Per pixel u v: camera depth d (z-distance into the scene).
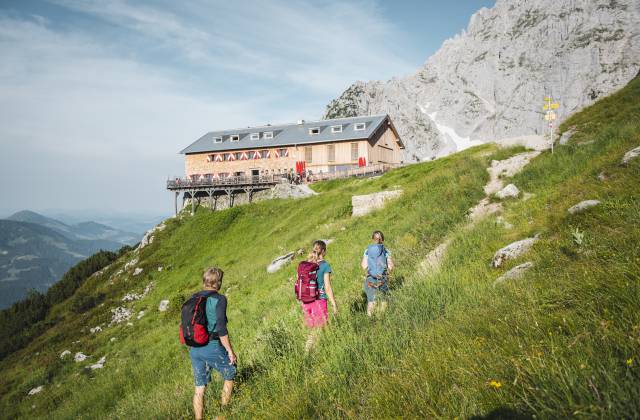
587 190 9.02
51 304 40.41
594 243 5.68
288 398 4.45
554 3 186.62
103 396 14.54
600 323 3.02
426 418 2.97
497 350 3.48
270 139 59.97
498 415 2.65
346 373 4.61
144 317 28.09
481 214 12.98
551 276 5.07
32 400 19.73
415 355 4.17
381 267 7.13
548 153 16.77
